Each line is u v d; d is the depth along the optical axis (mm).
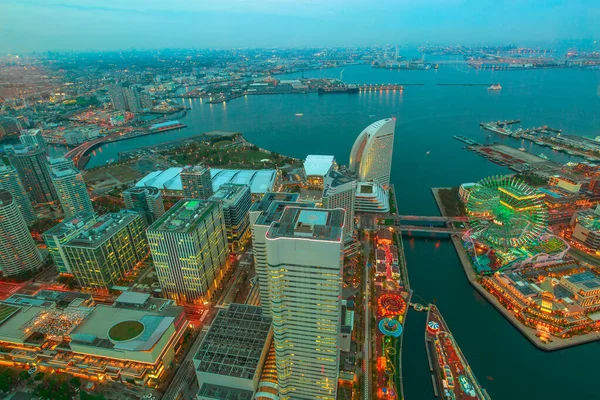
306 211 188375
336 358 194500
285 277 172750
